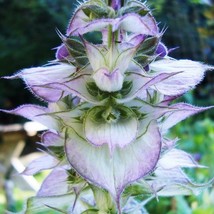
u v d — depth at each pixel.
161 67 0.08
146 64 0.08
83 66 0.08
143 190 0.08
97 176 0.08
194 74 0.08
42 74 0.08
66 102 0.08
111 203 0.08
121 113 0.08
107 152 0.08
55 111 0.08
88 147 0.08
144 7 0.08
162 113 0.08
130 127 0.08
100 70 0.07
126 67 0.08
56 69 0.08
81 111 0.08
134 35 0.08
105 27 0.08
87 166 0.08
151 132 0.08
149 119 0.08
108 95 0.08
